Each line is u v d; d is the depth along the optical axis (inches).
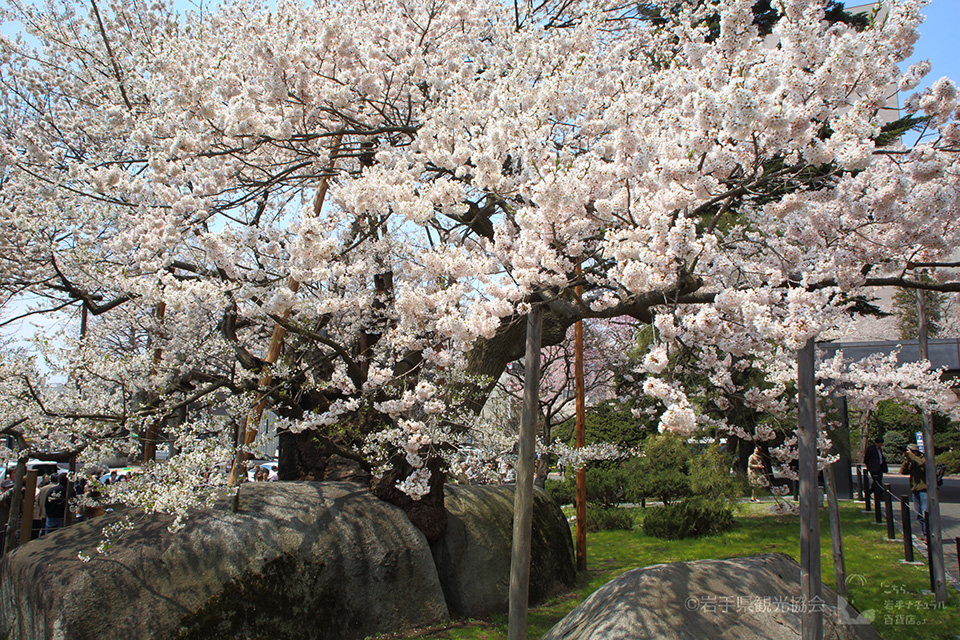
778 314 165.9
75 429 241.8
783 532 431.5
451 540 279.9
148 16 349.7
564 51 247.8
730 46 164.7
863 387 295.1
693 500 457.1
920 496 409.4
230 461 251.6
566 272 171.2
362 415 282.0
